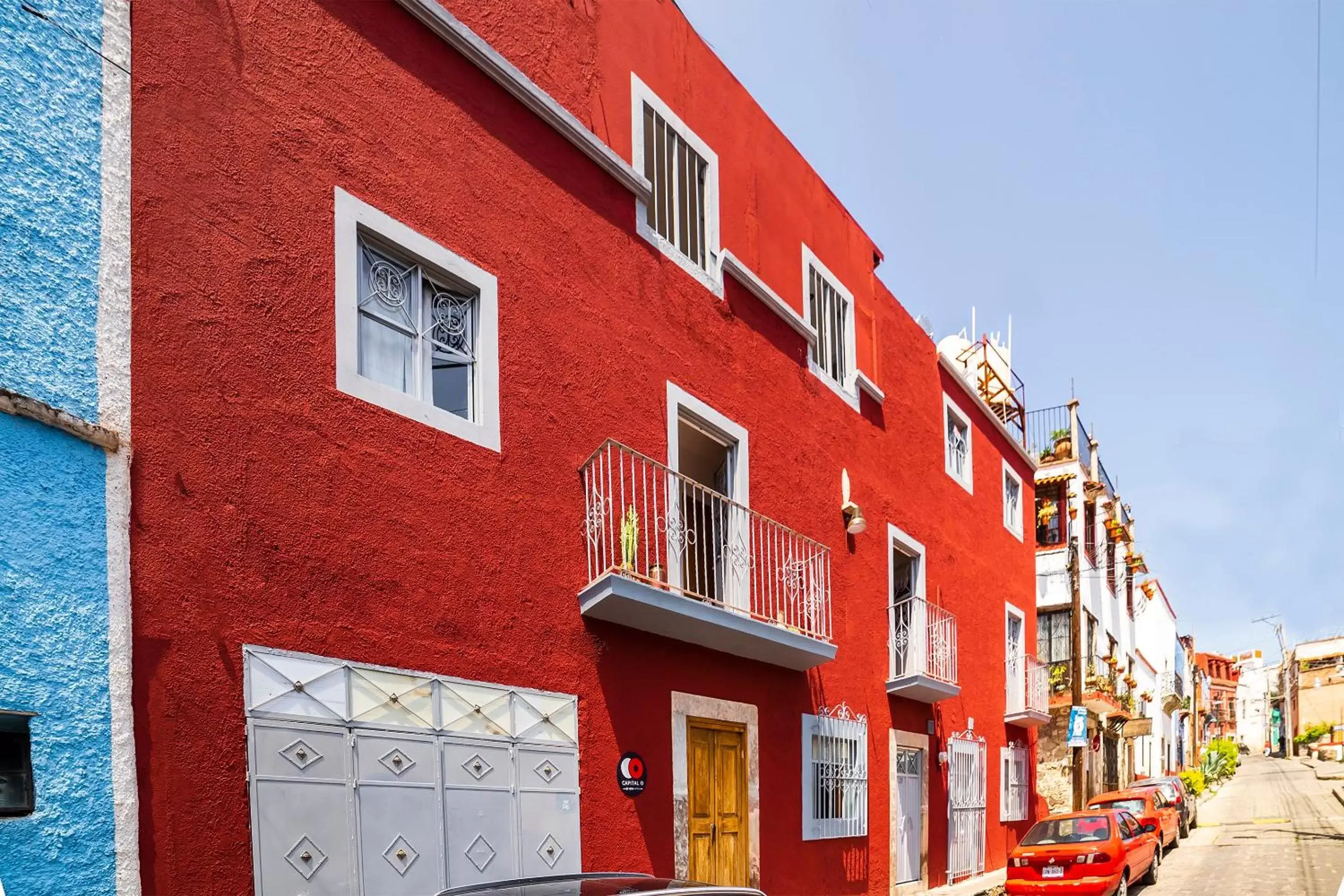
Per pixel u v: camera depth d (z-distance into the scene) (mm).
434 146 7008
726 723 9609
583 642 7758
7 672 4156
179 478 5035
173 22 5395
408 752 6051
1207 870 16016
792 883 10227
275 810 5207
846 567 12453
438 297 7066
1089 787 25078
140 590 4766
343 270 6168
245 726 5145
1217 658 94750
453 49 7301
